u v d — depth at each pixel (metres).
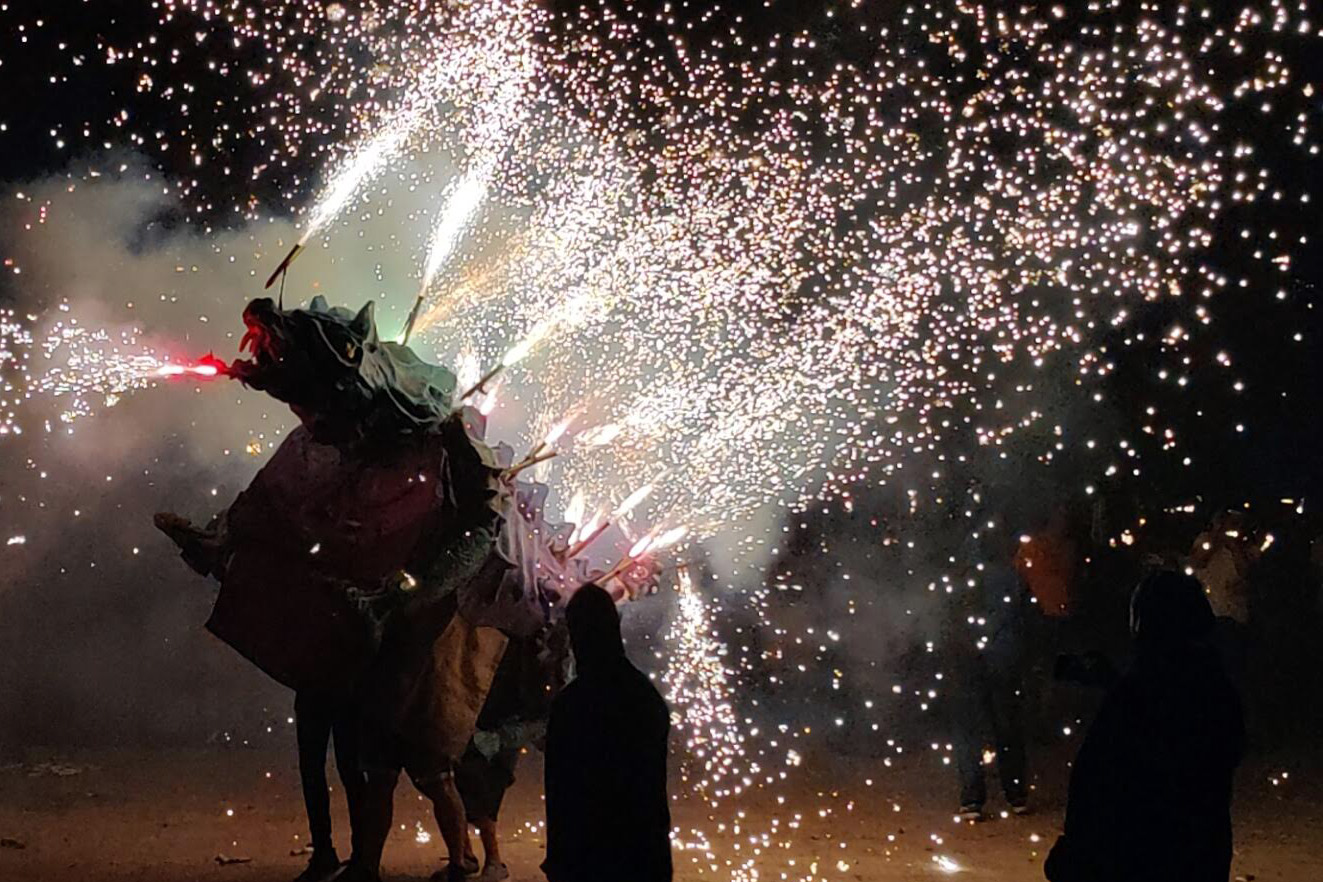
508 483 7.97
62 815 9.78
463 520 7.61
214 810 10.22
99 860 8.43
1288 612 15.32
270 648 7.61
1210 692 5.05
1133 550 16.19
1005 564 11.16
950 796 11.74
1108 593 16.02
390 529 7.63
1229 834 5.01
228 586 7.69
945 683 11.98
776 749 13.72
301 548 7.63
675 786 11.93
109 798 10.52
